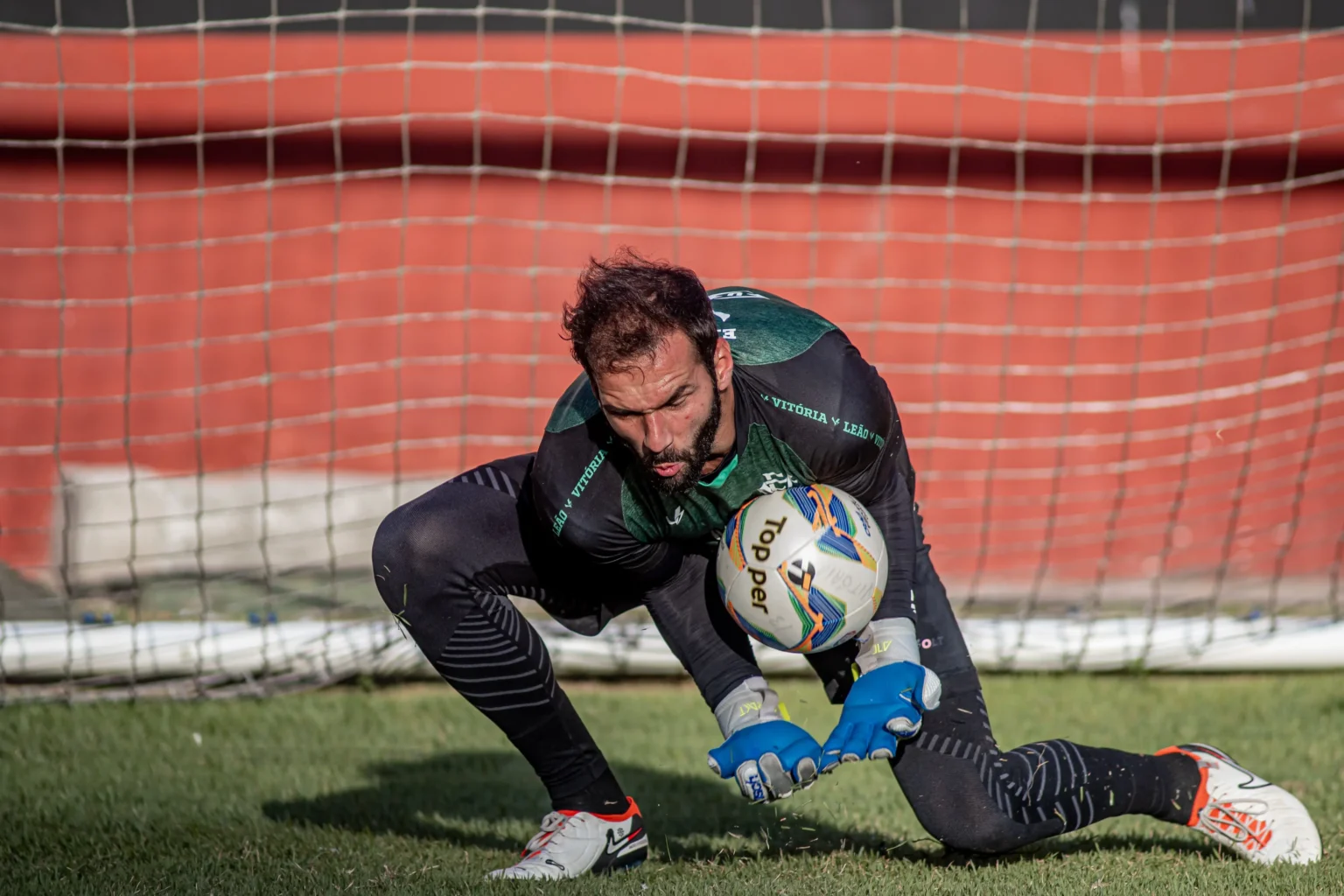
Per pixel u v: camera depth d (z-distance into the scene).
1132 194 29.25
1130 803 11.28
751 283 29.53
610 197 29.39
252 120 28.84
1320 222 29.05
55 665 20.16
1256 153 28.97
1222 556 28.80
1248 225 29.16
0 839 12.83
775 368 9.56
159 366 29.06
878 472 9.98
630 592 11.38
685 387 8.43
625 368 8.30
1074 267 29.42
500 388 29.70
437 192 29.36
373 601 24.55
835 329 10.14
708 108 29.20
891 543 10.35
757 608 9.62
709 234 29.36
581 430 9.95
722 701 10.38
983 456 29.44
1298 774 15.23
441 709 19.61
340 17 23.34
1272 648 21.09
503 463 11.69
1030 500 29.34
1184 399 29.36
